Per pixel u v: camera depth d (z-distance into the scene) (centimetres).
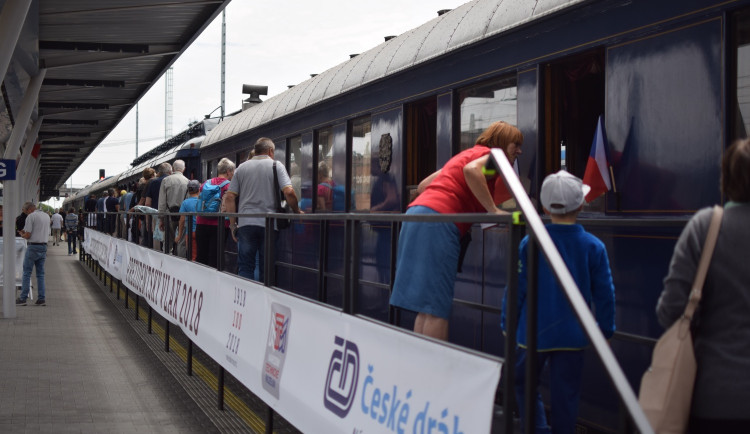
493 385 248
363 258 776
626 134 449
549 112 518
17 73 1438
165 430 566
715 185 390
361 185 810
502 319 388
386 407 317
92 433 558
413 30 762
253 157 798
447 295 422
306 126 974
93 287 1725
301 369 419
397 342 312
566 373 368
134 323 1138
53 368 796
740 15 383
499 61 563
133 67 1689
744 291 242
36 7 1113
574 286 238
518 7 546
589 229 474
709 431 246
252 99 1730
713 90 394
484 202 418
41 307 1344
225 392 691
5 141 2620
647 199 432
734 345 243
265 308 493
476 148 441
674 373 247
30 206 1395
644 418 216
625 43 450
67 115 2377
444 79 639
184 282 747
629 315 437
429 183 466
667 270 414
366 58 832
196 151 1684
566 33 496
